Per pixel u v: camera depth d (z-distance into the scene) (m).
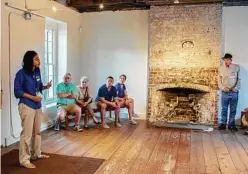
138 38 6.54
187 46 6.04
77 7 6.42
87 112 5.57
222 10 5.90
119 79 6.39
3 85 4.12
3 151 3.97
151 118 6.35
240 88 5.99
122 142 4.57
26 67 3.39
